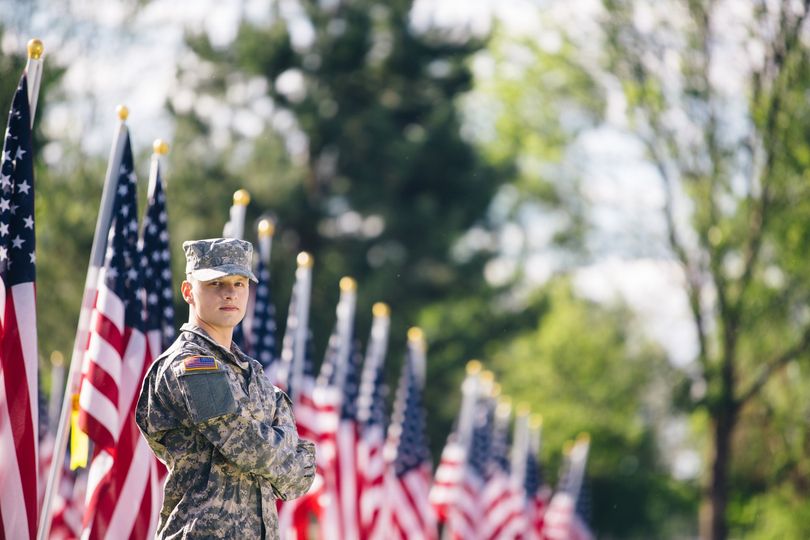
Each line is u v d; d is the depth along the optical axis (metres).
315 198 63.44
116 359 16.06
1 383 14.02
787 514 51.25
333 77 65.12
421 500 31.16
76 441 15.65
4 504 13.80
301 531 25.06
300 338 24.92
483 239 68.81
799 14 45.16
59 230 44.00
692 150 47.59
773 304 47.16
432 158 65.31
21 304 14.26
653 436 82.38
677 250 48.81
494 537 38.50
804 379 49.91
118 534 15.98
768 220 46.66
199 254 10.23
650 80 47.97
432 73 67.25
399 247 66.25
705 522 50.06
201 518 9.73
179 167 57.47
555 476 79.12
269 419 10.16
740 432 52.22
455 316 70.06
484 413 39.03
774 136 45.69
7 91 31.64
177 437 9.88
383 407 29.23
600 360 72.81
